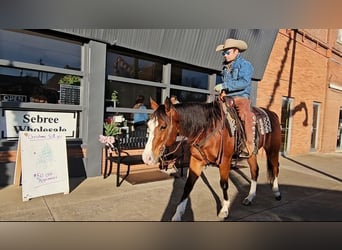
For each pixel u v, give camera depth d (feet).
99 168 15.85
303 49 31.30
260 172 19.74
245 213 11.48
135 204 11.80
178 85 20.61
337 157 31.42
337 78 37.91
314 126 35.60
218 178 17.25
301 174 20.36
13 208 10.69
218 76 23.62
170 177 16.22
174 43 18.39
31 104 13.64
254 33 22.71
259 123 12.44
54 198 11.97
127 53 17.58
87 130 15.33
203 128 9.70
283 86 29.25
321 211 12.14
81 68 15.43
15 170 12.99
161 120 8.66
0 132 13.12
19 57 13.76
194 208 11.72
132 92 18.08
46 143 12.14
